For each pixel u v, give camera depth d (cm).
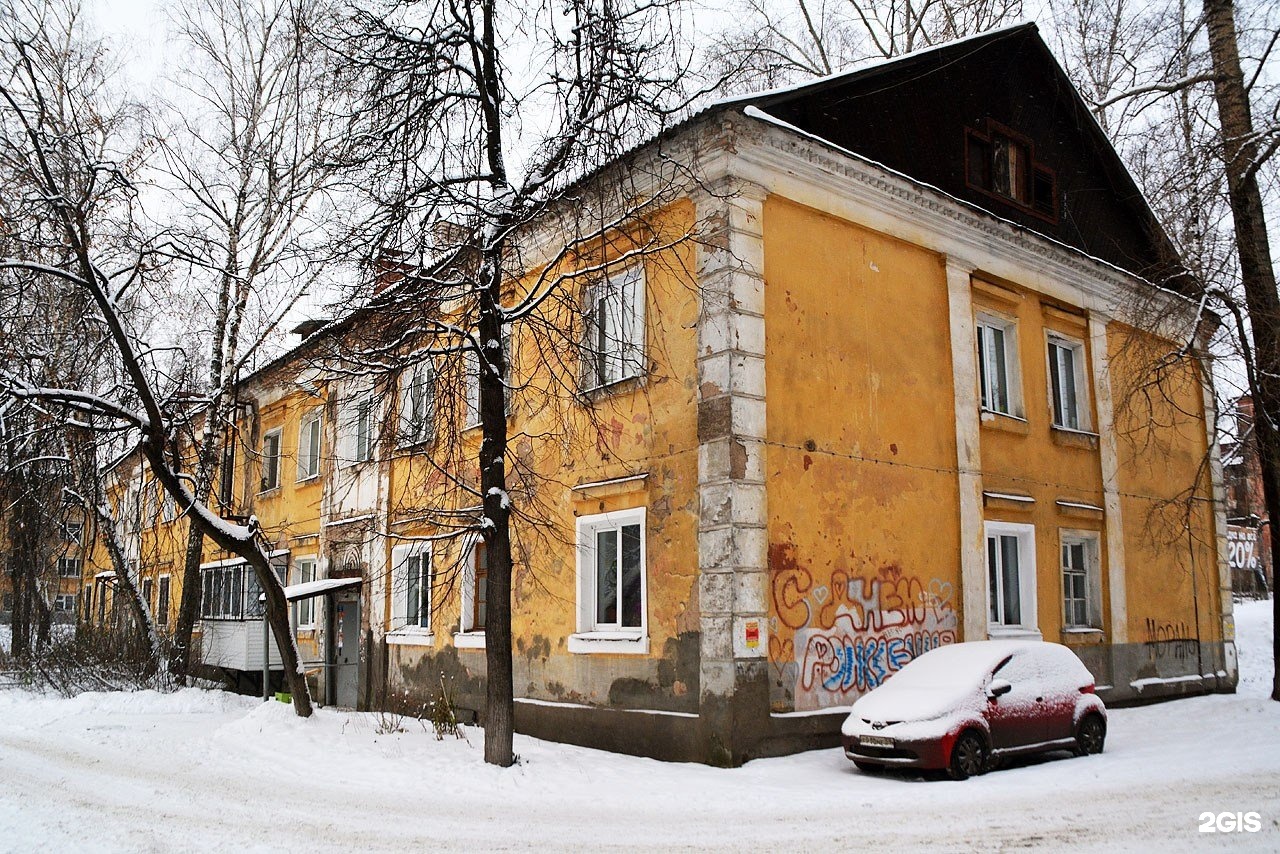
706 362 1077
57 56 1470
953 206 1359
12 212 1275
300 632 2008
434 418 1052
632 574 1168
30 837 724
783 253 1144
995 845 651
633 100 951
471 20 1004
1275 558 1525
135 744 1220
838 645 1105
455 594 1469
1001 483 1384
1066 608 1508
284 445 2206
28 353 1427
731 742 980
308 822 765
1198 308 1416
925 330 1308
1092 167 1730
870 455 1192
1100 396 1609
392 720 1326
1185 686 1642
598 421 1227
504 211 984
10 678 2000
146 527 2877
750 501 1038
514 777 922
